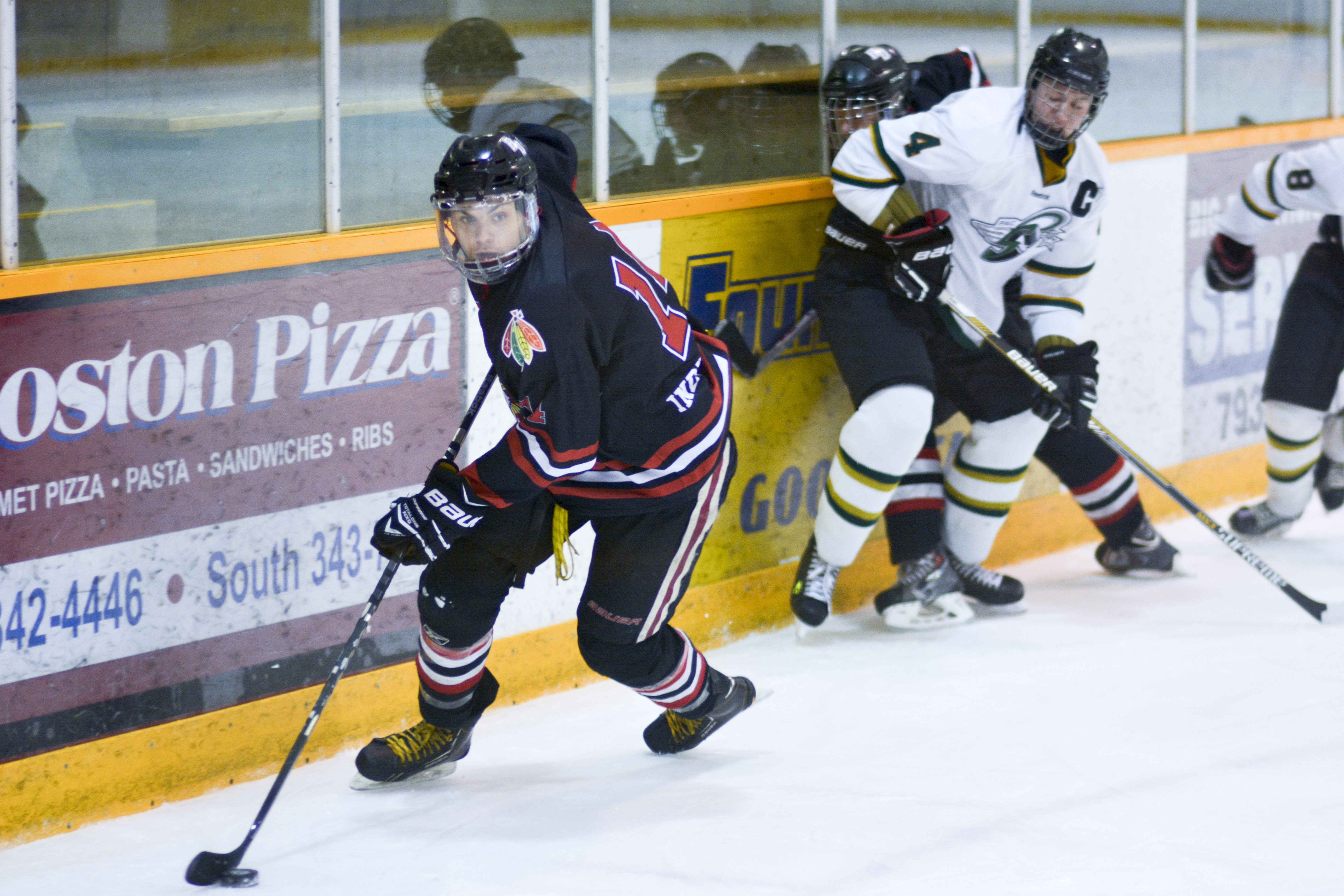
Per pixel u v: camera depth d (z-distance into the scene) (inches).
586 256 311.0
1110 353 621.9
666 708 386.3
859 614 545.3
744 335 503.2
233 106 380.8
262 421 387.5
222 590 386.3
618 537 348.2
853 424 473.1
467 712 373.7
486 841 345.1
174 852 346.3
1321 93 706.2
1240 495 695.1
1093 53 451.2
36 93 344.5
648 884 318.7
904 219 468.1
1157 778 371.6
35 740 355.9
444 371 425.7
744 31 498.0
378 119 412.5
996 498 516.4
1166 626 510.6
